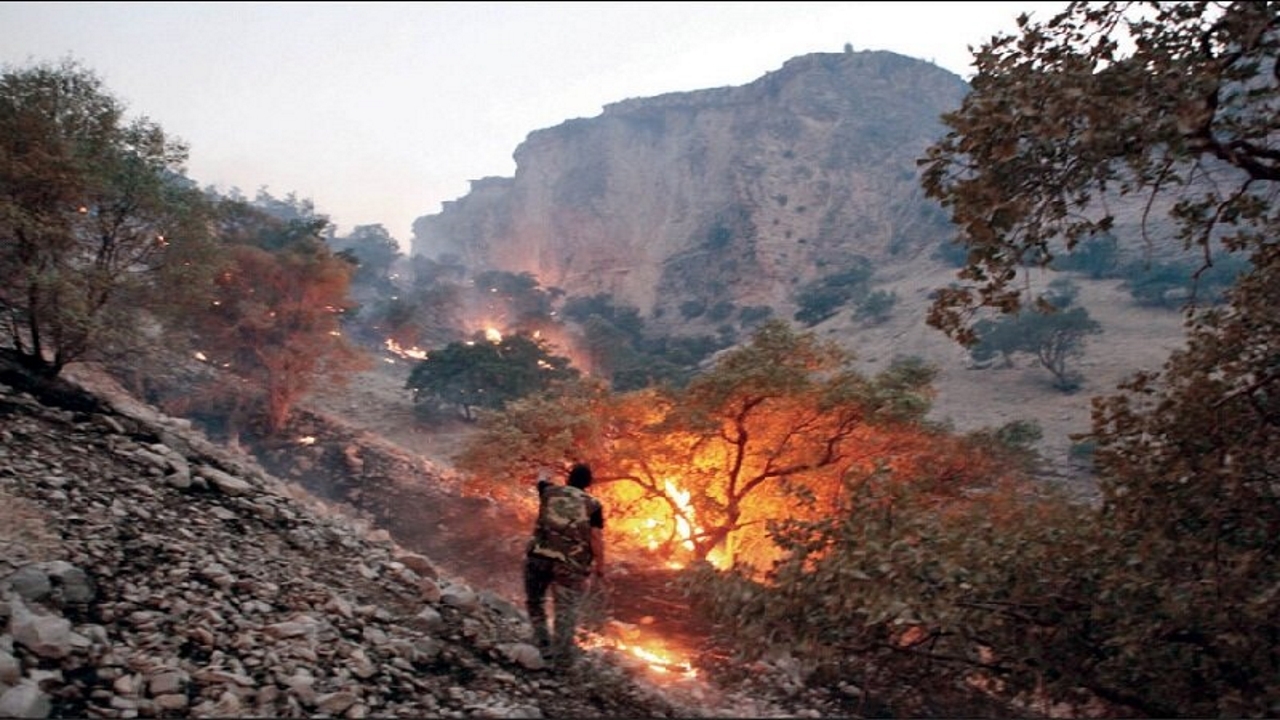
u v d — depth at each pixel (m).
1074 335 76.50
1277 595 4.97
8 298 8.68
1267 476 5.85
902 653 5.85
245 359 25.14
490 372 54.38
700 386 16.36
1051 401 72.06
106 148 9.28
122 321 9.45
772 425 16.77
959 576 5.45
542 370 64.19
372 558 7.19
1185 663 5.34
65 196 8.71
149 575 5.11
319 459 21.58
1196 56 4.93
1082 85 4.85
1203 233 6.44
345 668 4.64
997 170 5.31
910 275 156.12
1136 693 5.48
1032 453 18.39
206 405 22.98
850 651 5.88
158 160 9.94
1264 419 5.65
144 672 3.95
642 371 88.12
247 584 5.40
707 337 150.25
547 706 4.95
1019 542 5.81
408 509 17.56
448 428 49.16
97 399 9.04
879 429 15.86
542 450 17.14
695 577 6.31
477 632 5.91
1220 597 5.09
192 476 7.42
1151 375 6.75
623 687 5.53
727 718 5.51
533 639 5.90
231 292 24.19
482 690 4.93
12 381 8.31
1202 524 5.97
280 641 4.72
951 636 5.71
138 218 9.70
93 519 5.64
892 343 106.75
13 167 8.17
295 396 25.34
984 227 5.38
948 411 72.94
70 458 6.69
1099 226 5.52
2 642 3.71
